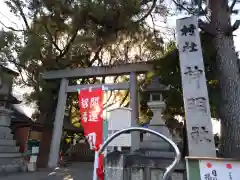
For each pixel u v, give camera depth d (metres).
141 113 12.35
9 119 10.55
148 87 7.79
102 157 4.52
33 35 10.73
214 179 4.00
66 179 8.00
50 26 11.48
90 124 5.24
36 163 11.41
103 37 10.30
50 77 12.13
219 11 8.05
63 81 11.93
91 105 5.39
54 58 11.84
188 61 7.40
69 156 18.59
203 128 6.59
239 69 8.06
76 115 18.58
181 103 9.44
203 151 6.39
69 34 11.55
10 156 9.80
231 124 6.99
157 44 11.12
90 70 11.58
